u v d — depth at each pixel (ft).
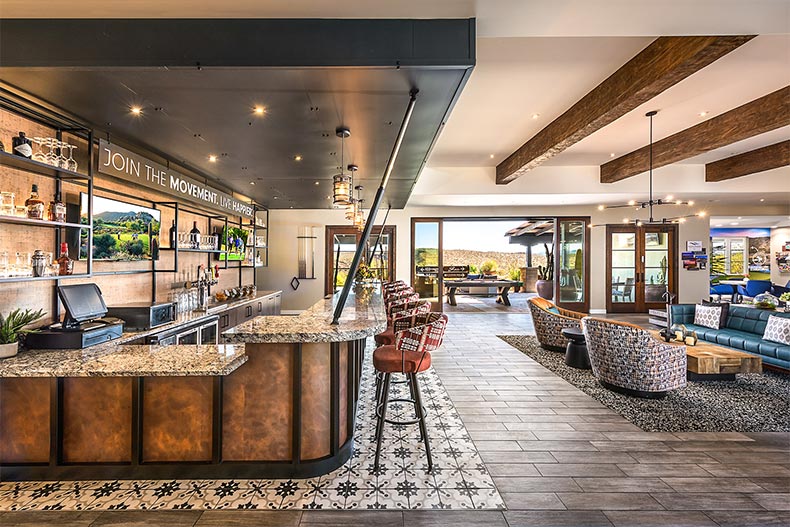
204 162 14.61
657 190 25.63
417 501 7.39
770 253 45.68
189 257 17.44
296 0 7.21
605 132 18.63
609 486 7.89
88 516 6.88
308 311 11.50
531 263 52.75
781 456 9.09
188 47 7.66
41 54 7.59
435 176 25.91
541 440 9.89
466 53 7.75
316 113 9.98
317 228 32.60
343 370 9.07
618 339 13.05
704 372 13.16
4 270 8.15
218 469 8.12
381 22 7.75
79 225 9.63
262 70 7.81
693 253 33.14
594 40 10.69
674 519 6.89
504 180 24.12
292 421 8.27
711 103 15.07
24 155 8.32
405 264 33.35
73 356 7.92
